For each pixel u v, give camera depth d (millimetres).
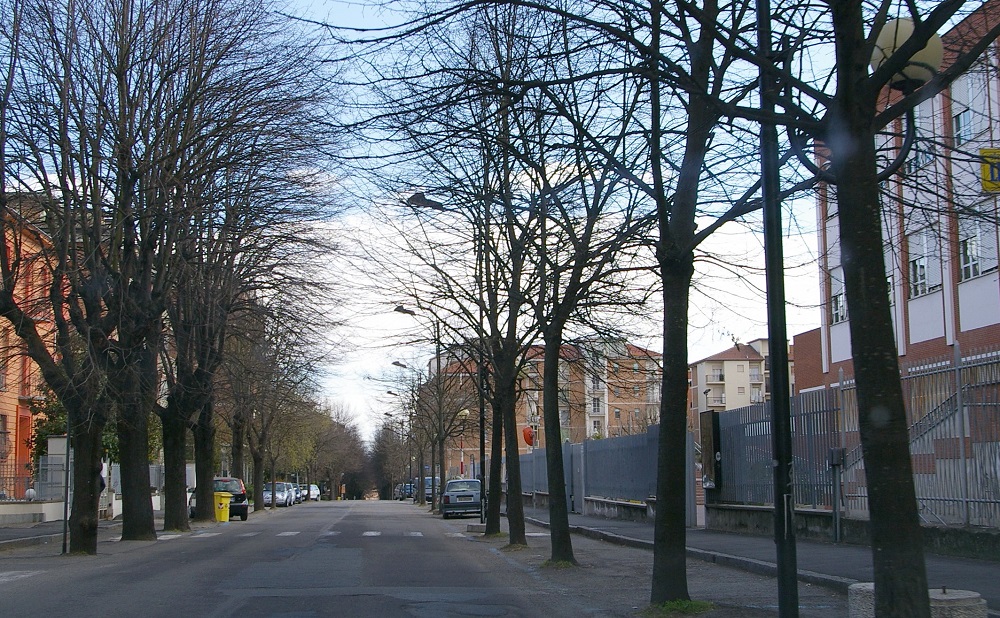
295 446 69562
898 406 6328
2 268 19469
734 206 9695
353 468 128750
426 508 62969
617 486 32562
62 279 20781
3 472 33062
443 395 48750
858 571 12633
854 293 6523
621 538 22328
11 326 21062
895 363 6391
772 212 8734
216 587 13289
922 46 6484
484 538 24656
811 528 17922
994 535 12867
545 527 30078
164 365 28266
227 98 20141
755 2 9195
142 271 20578
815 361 34062
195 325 25422
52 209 19078
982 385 13453
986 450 13320
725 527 22453
